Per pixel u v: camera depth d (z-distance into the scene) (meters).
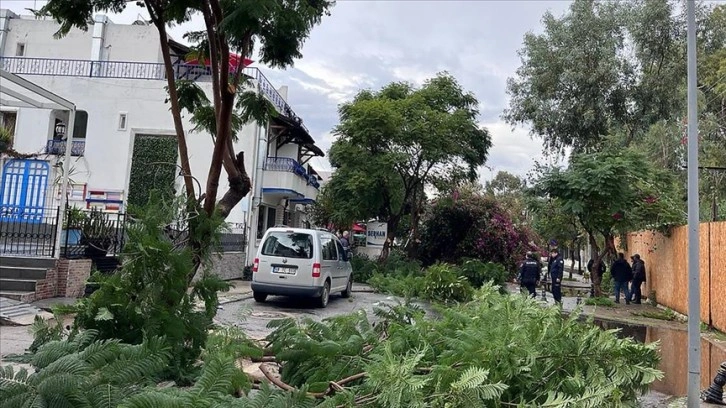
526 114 27.31
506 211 27.83
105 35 29.02
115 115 23.30
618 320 14.93
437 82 24.69
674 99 25.16
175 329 4.27
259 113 7.38
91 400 2.52
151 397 2.49
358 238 33.62
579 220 21.31
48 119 23.61
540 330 4.22
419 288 8.46
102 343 3.04
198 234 4.89
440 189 25.50
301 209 36.44
